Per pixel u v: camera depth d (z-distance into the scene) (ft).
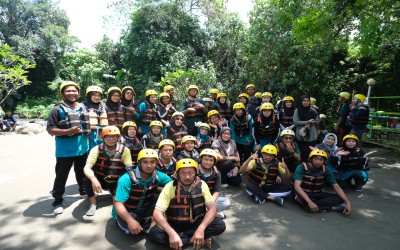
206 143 15.47
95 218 11.32
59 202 11.89
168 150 12.03
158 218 8.89
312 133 16.35
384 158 21.59
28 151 22.98
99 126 13.55
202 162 11.18
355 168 15.16
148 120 17.72
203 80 36.22
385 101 31.22
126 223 9.82
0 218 11.10
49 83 70.13
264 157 13.23
